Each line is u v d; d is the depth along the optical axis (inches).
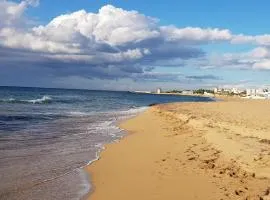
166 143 653.3
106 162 496.1
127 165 478.0
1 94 2881.4
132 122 1091.3
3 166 435.8
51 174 417.1
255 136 616.4
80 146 617.0
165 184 377.4
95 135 776.3
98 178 410.6
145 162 493.4
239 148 504.7
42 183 378.6
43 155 518.3
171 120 1095.6
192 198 328.5
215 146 550.3
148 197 337.7
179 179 394.0
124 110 1754.4
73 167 458.0
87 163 484.4
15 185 364.2
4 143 594.6
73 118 1149.7
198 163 465.1
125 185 380.5
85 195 346.0
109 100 3255.4
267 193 331.9
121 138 743.1
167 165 467.2
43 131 779.4
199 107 1711.4
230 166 430.9
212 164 449.7
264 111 1390.3
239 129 703.1
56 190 358.0
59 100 2417.6
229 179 383.2
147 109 1851.6
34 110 1386.6
